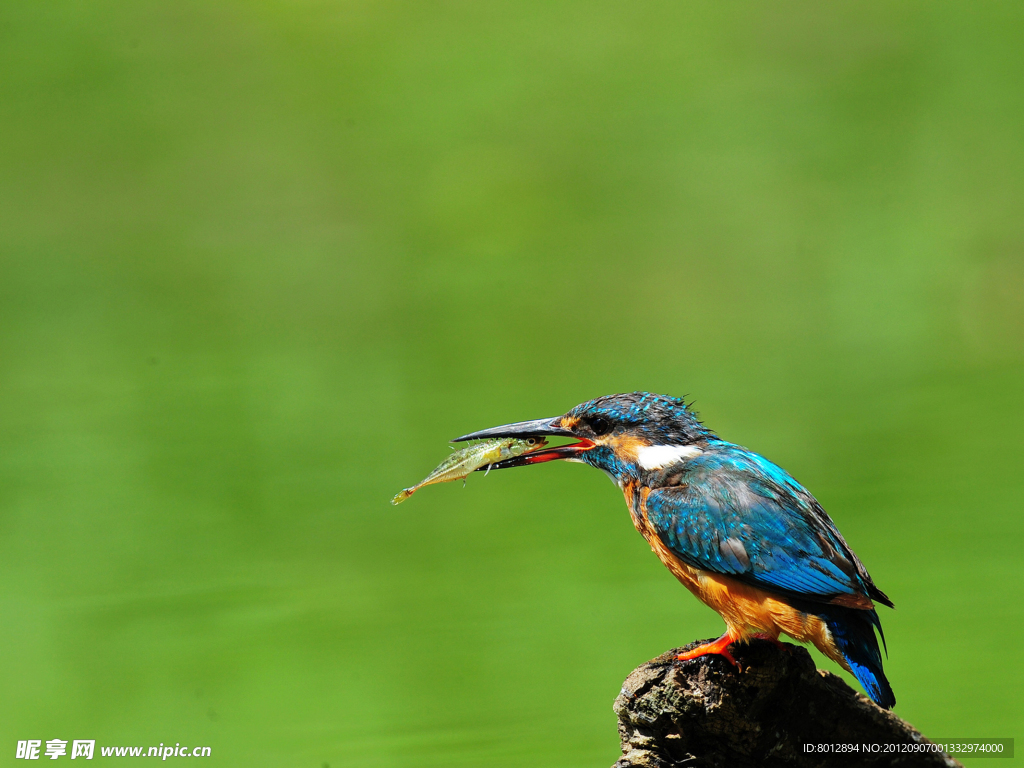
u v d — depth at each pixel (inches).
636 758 240.2
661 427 273.3
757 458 266.4
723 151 1052.5
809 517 250.1
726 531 248.2
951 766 232.1
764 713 231.3
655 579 516.4
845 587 236.2
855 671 236.7
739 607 247.1
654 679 235.0
